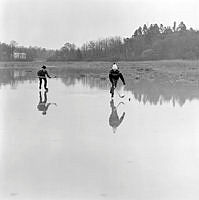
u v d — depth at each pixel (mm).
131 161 8445
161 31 147375
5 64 142500
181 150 9477
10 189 6723
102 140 10680
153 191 6605
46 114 15867
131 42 145875
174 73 51844
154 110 16797
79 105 18859
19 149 9625
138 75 50250
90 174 7520
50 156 8898
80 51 154875
